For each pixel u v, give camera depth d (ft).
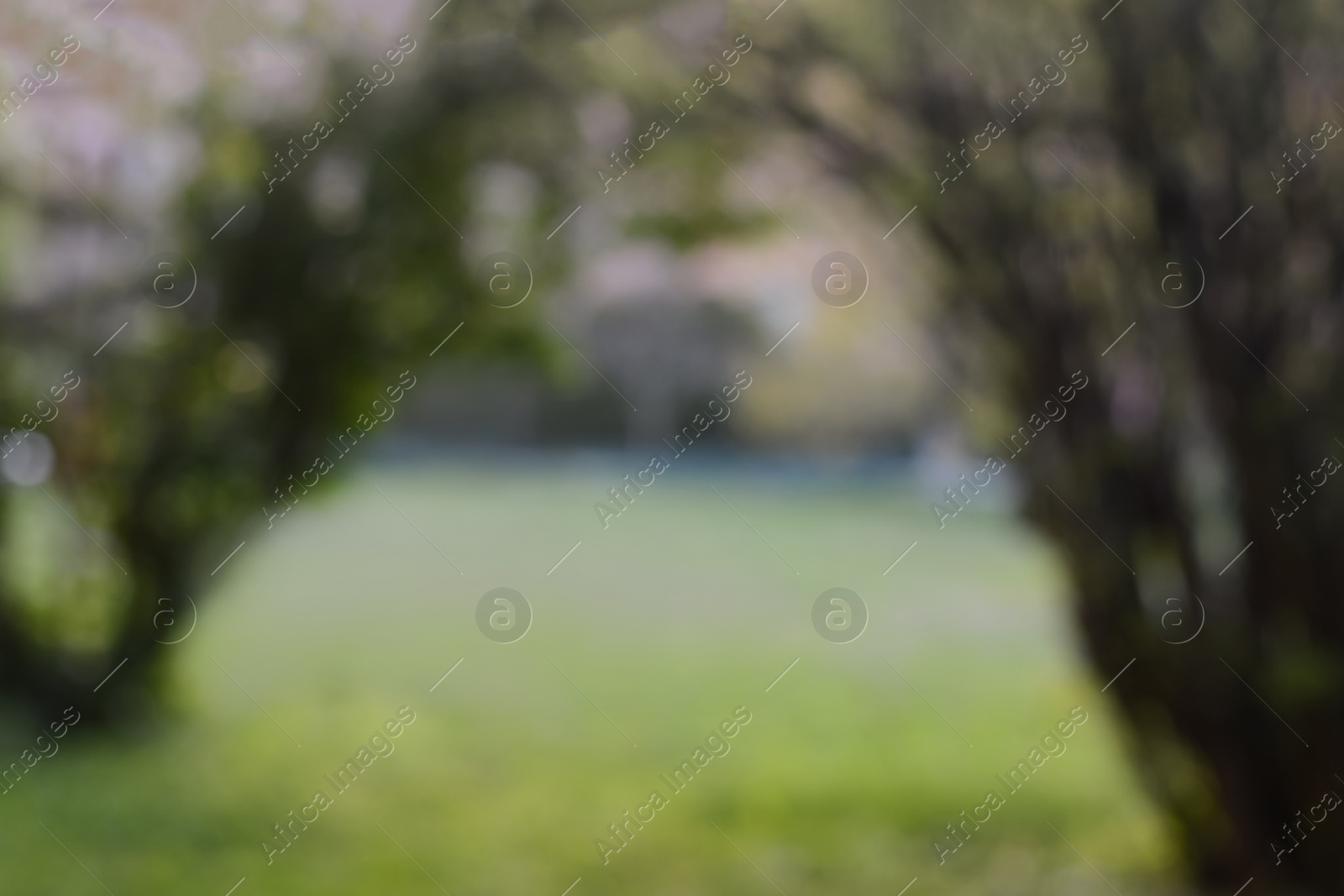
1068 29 10.27
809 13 10.73
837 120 11.14
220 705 15.21
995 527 14.14
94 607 14.84
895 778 13.67
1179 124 10.20
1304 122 10.02
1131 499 10.94
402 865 11.89
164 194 13.15
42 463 14.15
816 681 15.85
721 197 12.25
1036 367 11.07
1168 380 10.88
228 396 13.94
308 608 16.51
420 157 12.35
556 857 12.14
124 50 12.33
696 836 12.76
